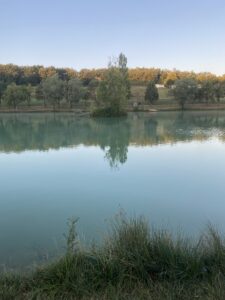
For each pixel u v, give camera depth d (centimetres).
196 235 717
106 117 5516
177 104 7669
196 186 1230
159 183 1286
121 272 418
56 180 1371
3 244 704
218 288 376
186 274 412
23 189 1232
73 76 11106
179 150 2144
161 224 818
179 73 10619
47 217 909
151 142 2586
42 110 7144
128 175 1439
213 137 2828
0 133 3459
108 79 5566
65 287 398
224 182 1288
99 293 388
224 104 7750
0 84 7975
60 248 662
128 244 463
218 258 439
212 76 9562
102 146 2428
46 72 11075
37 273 437
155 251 447
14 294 384
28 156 2030
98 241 656
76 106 7469
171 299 367
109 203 1033
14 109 7238
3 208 999
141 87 10088
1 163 1800
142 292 382
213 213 916
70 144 2584
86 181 1344
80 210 964
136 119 5100
